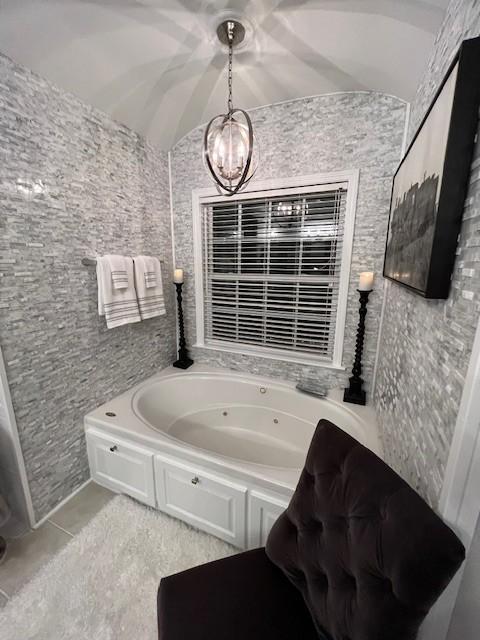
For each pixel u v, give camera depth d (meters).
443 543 0.58
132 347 2.17
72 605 1.22
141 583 1.30
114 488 1.80
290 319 2.29
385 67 1.45
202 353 2.63
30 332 1.45
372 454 0.86
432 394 0.88
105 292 1.76
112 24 1.24
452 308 0.77
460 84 0.69
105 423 1.74
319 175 1.90
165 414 2.31
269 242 2.22
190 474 1.49
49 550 1.45
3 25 1.12
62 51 1.31
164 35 1.33
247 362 2.46
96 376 1.88
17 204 1.34
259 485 1.34
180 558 1.41
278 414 2.25
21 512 1.56
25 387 1.46
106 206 1.82
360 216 1.86
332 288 2.10
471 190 0.70
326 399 2.04
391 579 0.64
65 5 1.12
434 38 1.16
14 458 1.46
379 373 1.85
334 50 1.42
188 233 2.43
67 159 1.55
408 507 0.67
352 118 1.76
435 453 0.81
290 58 1.50
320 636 0.83
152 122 1.99
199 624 0.86
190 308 2.59
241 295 2.43
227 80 1.68
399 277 1.26
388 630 0.64
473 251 0.67
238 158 1.24
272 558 1.01
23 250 1.38
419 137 1.04
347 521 0.82
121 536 1.52
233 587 0.96
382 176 1.75
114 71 1.51
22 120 1.32
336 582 0.80
